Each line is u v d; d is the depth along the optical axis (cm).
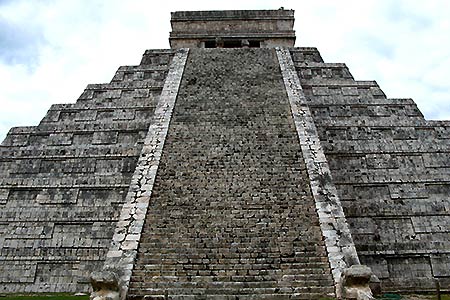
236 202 1377
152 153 1616
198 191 1431
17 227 1623
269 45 2917
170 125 1780
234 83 2089
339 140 1864
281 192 1416
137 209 1352
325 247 1195
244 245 1212
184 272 1128
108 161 1792
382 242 1573
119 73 2255
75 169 1773
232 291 1056
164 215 1338
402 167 1769
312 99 2078
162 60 2498
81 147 1847
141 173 1516
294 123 1764
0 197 1702
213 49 2492
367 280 1009
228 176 1491
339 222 1281
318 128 1903
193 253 1191
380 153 1803
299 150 1612
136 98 2094
